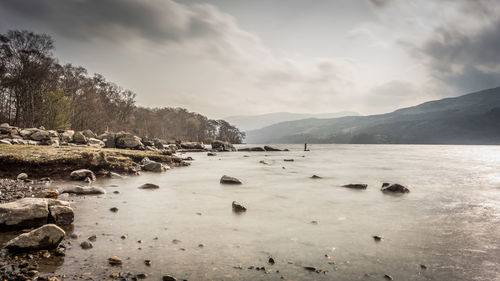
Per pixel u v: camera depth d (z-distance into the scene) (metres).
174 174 20.62
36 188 12.71
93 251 5.62
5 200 9.87
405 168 27.97
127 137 41.22
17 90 57.47
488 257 5.65
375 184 16.52
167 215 8.69
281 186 15.32
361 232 7.27
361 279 4.62
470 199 12.03
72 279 4.38
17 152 17.14
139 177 18.55
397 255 5.73
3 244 5.70
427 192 13.87
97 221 7.83
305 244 6.31
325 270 4.96
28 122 60.03
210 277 4.60
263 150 73.31
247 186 15.22
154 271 4.78
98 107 87.50
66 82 73.00
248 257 5.51
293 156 50.47
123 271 4.73
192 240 6.45
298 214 9.12
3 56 54.75
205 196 12.07
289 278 4.62
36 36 56.91
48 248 5.52
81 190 11.92
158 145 61.44
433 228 7.69
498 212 9.64
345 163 34.44
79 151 19.05
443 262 5.39
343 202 11.16
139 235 6.72
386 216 8.99
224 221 8.12
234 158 42.50
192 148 72.69
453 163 35.97
